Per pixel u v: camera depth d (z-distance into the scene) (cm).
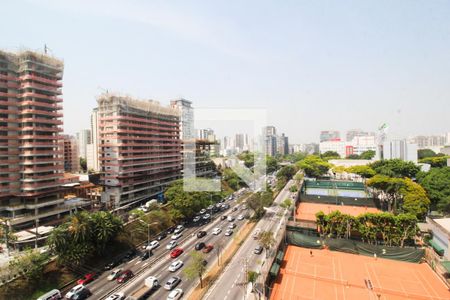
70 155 13575
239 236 6353
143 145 9250
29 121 6550
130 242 5788
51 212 6794
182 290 4184
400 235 5372
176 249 5488
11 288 3919
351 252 5494
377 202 9112
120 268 4900
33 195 6525
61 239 4503
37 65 6744
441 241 5209
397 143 12900
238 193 10200
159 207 7569
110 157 8500
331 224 5866
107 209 7706
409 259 5088
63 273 4497
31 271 4125
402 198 8019
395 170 10306
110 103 8531
